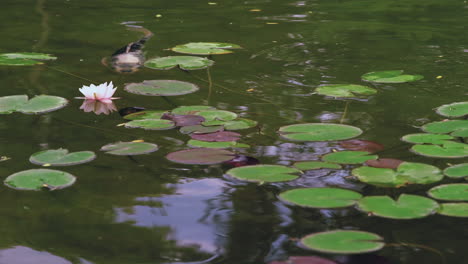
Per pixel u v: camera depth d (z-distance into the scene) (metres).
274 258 1.94
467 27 5.86
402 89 4.03
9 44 5.14
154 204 2.37
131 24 6.07
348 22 6.19
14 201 2.38
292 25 6.04
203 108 3.53
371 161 2.72
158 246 2.04
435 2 7.31
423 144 2.93
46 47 5.08
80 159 2.79
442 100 3.76
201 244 2.04
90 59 4.74
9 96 3.76
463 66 4.55
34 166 2.73
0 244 2.04
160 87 4.00
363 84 4.14
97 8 6.93
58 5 7.09
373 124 3.32
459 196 2.33
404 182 2.48
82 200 2.40
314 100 3.79
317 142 3.05
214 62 4.75
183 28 5.88
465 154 2.74
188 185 2.54
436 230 2.12
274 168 2.65
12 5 7.04
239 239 2.09
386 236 2.08
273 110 3.59
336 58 4.84
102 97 3.76
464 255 1.95
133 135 3.14
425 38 5.46
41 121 3.38
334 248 1.97
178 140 3.07
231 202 2.39
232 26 5.99
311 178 2.59
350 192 2.40
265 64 4.68
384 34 5.63
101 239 2.09
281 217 2.25
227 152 2.88
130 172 2.68
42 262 1.92
